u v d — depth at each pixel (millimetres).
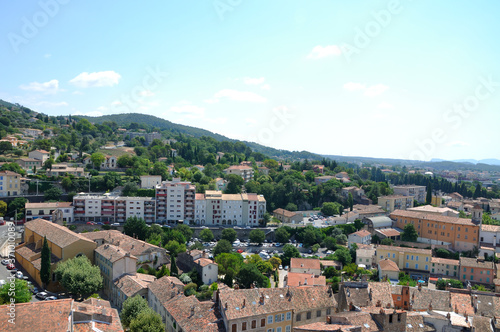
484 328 90688
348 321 83438
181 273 158625
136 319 95750
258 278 146750
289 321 101750
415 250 199250
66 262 136750
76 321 74375
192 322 96000
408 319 90625
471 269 183125
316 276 154875
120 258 135500
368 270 190625
